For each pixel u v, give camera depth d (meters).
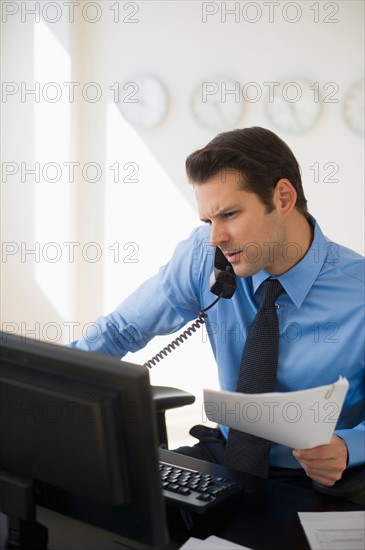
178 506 1.28
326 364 1.64
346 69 3.81
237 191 1.48
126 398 0.99
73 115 4.05
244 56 3.89
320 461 1.38
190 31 3.93
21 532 1.16
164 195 4.08
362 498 1.41
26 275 4.25
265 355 1.60
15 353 1.11
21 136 4.16
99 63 4.04
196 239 1.86
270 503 1.35
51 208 4.14
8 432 1.11
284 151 1.57
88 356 1.04
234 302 1.75
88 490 1.03
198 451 1.81
